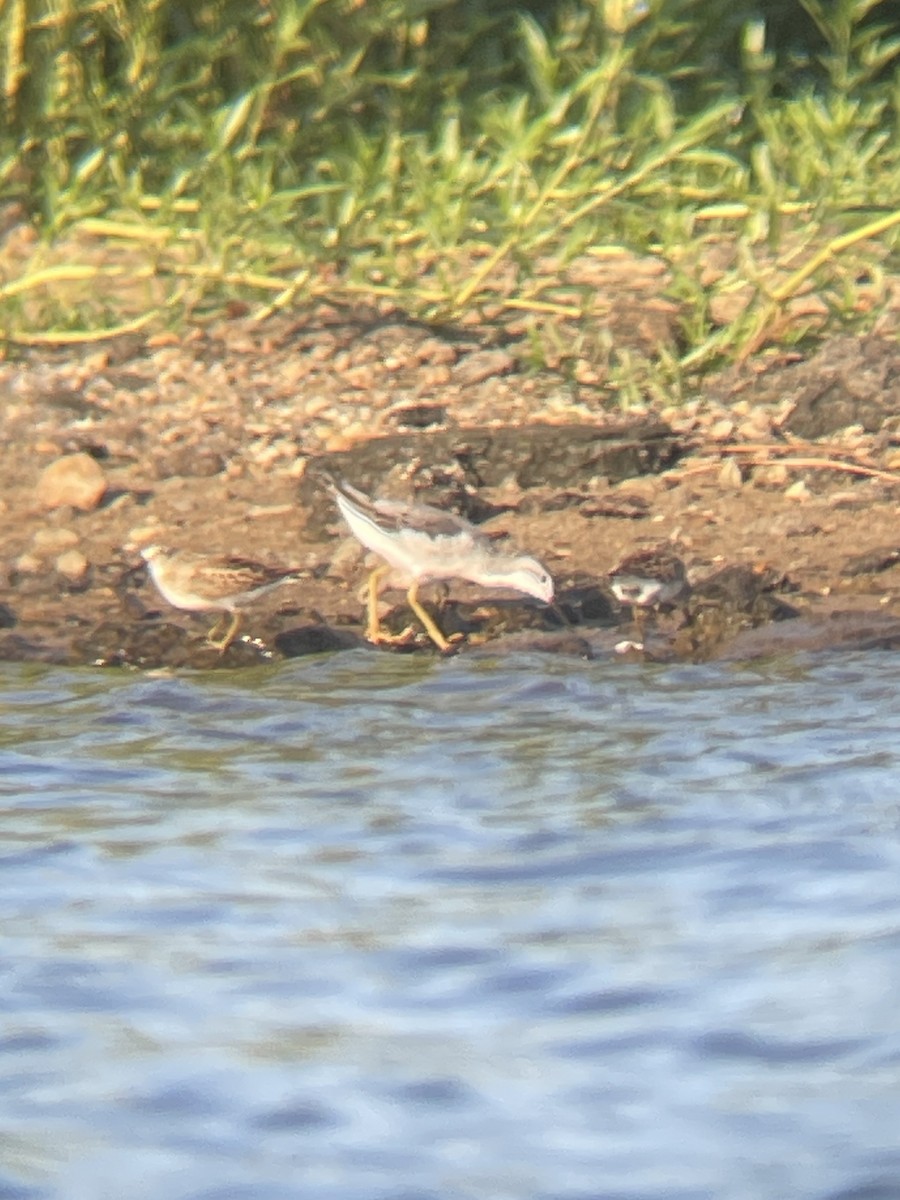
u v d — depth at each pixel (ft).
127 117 54.85
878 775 33.40
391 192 53.21
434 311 53.93
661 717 36.76
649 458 47.83
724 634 41.06
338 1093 23.53
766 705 37.29
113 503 46.75
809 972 26.21
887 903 28.30
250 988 26.03
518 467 47.34
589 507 46.29
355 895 28.89
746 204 53.98
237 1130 22.82
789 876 29.30
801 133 54.24
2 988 25.99
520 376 51.42
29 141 54.90
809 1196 21.39
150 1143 22.57
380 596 42.75
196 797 32.94
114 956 26.94
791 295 51.13
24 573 43.88
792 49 64.39
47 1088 23.66
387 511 41.06
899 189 52.03
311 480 46.37
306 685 38.88
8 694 38.34
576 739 35.65
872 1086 23.47
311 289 53.21
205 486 47.55
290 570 43.91
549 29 62.03
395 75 55.11
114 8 54.49
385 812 32.12
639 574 42.83
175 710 37.47
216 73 57.72
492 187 53.52
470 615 42.06
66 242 55.93
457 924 27.84
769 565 43.73
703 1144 22.43
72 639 41.06
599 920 27.94
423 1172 22.02
